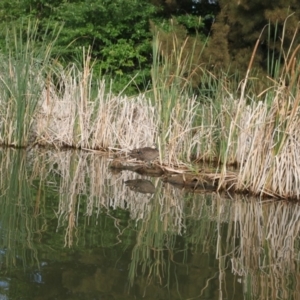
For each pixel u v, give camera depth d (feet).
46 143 45.21
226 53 61.82
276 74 30.60
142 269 18.16
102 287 16.55
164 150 35.83
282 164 29.48
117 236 21.56
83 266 18.07
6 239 20.36
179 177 33.42
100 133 43.96
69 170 35.37
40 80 43.70
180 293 16.39
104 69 69.77
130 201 27.73
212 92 44.24
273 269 18.83
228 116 37.29
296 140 29.45
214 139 40.65
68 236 21.13
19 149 42.65
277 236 22.97
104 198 28.02
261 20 61.52
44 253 19.10
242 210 27.12
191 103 39.58
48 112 45.37
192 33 74.49
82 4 70.28
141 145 40.24
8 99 42.93
